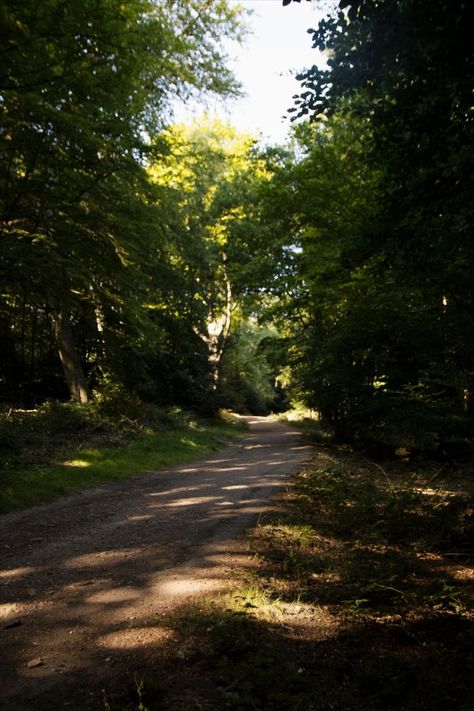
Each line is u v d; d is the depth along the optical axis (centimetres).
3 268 1184
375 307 1224
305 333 2016
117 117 1145
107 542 597
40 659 325
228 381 5184
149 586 450
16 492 831
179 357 2723
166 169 2456
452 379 1131
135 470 1208
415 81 503
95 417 1622
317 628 384
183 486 1017
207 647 344
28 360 2383
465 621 407
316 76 545
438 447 1477
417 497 794
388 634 382
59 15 814
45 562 521
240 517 714
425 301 1103
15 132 1027
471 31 428
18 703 279
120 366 2031
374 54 495
